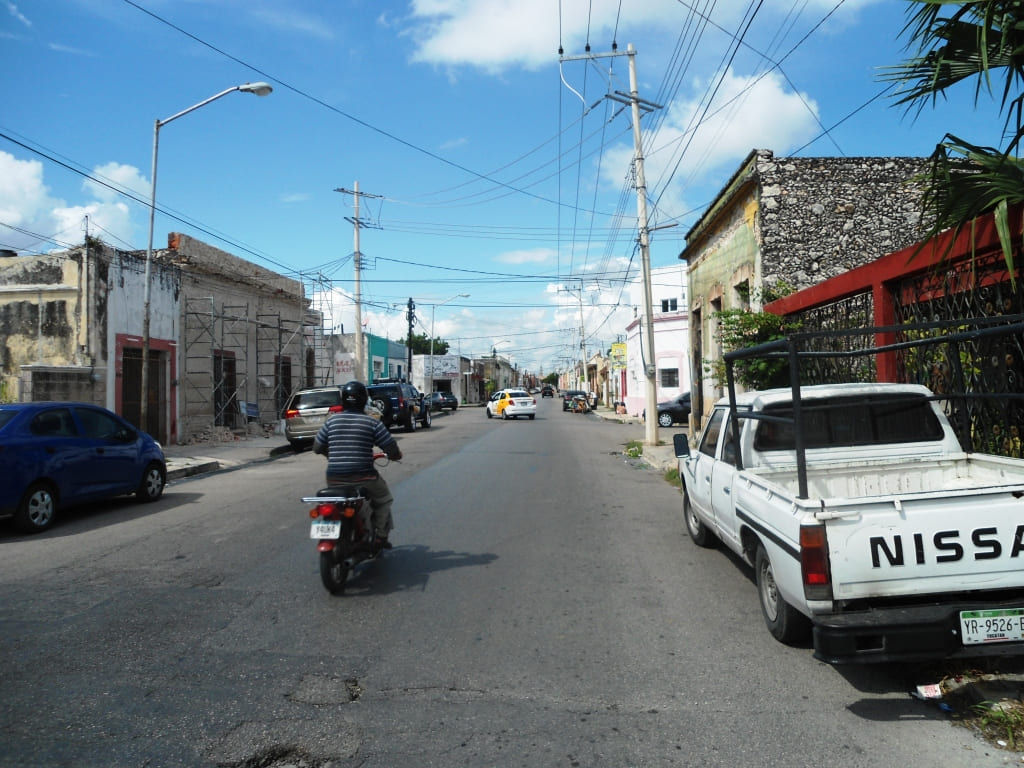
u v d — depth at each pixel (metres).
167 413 20.64
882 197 14.05
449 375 77.75
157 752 3.54
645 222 21.11
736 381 12.73
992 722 3.68
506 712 3.96
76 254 17.11
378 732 3.75
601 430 29.28
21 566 7.12
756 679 4.35
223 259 25.62
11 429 8.66
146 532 8.75
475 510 10.08
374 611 5.68
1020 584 3.88
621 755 3.50
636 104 21.09
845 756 3.46
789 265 13.99
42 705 4.04
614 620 5.45
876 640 3.81
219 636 5.13
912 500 3.90
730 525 5.89
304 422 20.84
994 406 6.70
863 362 9.44
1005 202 5.56
